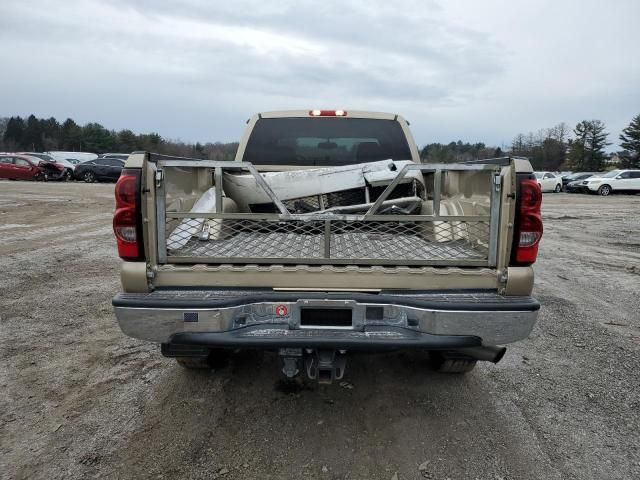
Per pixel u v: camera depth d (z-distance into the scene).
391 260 2.55
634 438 2.79
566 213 16.67
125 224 2.48
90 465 2.51
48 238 9.08
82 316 4.73
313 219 2.55
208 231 2.79
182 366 3.51
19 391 3.26
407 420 2.95
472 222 2.61
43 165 27.83
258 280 2.56
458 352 3.04
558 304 5.32
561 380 3.50
